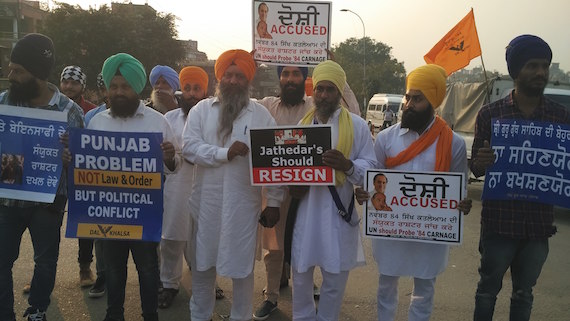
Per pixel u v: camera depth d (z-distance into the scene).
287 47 4.32
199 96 4.59
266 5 4.28
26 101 3.21
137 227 3.23
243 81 3.37
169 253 4.17
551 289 4.78
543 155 2.87
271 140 3.11
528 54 2.82
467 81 11.16
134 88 3.26
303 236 3.14
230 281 4.78
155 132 3.20
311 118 3.32
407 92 3.16
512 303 3.09
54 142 3.17
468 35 7.98
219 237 3.28
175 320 3.89
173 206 4.14
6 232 3.14
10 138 3.14
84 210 3.23
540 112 2.92
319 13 4.27
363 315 4.06
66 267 4.95
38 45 3.11
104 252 3.32
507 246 2.98
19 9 43.69
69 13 31.27
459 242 3.00
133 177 3.22
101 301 4.14
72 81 4.66
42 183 3.15
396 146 3.24
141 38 32.81
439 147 3.11
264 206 3.74
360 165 3.11
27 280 4.48
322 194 3.16
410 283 4.83
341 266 3.15
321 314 3.21
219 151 3.18
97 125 3.36
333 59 4.31
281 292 4.56
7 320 3.14
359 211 7.99
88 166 3.20
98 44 31.33
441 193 3.00
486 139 3.05
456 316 4.07
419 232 3.05
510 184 2.92
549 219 2.94
